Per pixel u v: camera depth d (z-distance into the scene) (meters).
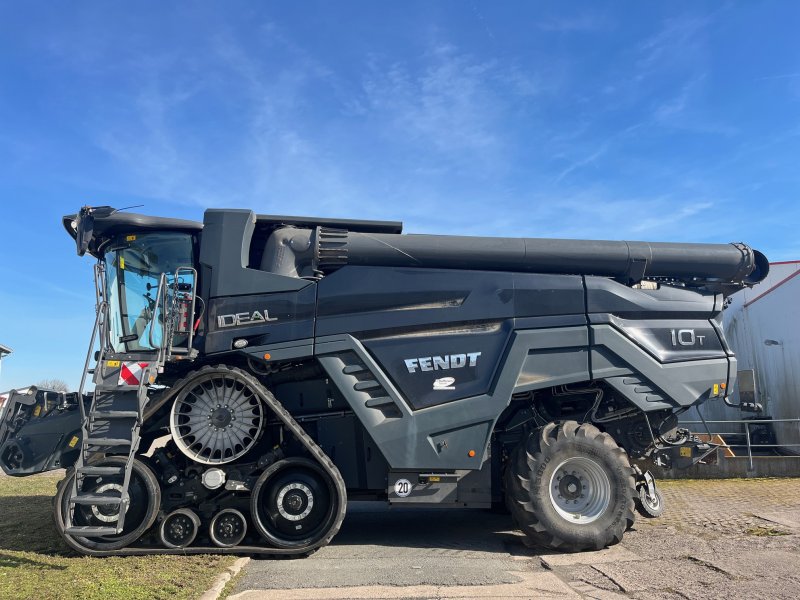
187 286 6.50
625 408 7.11
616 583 5.02
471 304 6.66
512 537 7.14
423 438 6.37
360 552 6.34
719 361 7.06
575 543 6.18
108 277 6.72
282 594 4.79
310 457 6.36
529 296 6.75
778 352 15.65
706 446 7.23
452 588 4.95
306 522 6.18
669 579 5.10
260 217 6.89
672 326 7.01
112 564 5.67
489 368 6.55
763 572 5.23
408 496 6.48
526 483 6.32
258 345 6.45
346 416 6.79
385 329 6.54
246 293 6.52
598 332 6.70
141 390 6.00
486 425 6.43
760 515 7.73
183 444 6.29
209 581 5.01
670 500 9.05
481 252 6.93
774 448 15.56
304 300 6.52
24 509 8.88
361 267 6.66
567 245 7.08
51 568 5.54
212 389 6.42
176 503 6.25
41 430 6.67
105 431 5.98
